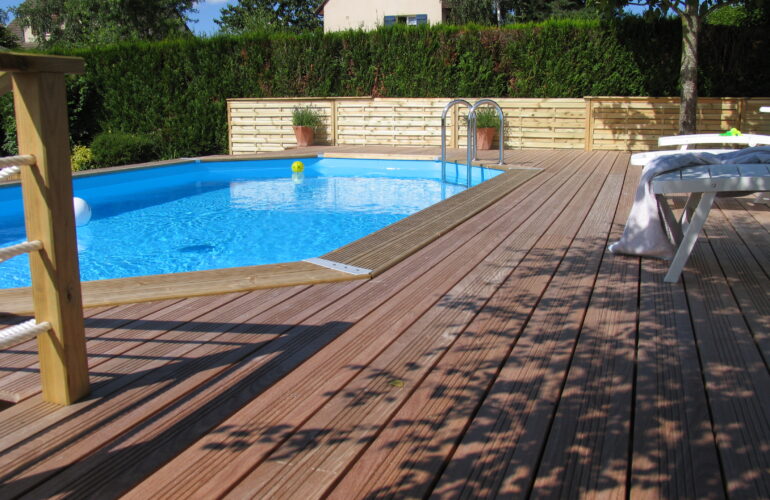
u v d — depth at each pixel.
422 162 10.50
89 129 13.52
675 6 9.61
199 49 12.91
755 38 10.98
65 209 1.94
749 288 3.31
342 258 3.92
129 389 2.14
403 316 2.91
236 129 13.09
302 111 12.72
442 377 2.26
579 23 11.41
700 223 3.34
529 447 1.79
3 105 12.23
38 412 1.98
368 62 12.75
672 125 10.90
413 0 26.14
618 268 3.72
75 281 2.00
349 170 10.85
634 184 7.18
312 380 2.23
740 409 2.01
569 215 5.41
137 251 5.66
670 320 2.84
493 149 11.72
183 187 9.34
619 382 2.21
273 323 2.81
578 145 11.52
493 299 3.15
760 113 10.48
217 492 1.58
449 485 1.61
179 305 3.07
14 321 2.85
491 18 29.45
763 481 1.62
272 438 1.84
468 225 5.03
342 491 1.59
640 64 11.33
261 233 6.31
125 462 1.71
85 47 13.22
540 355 2.45
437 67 12.27
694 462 1.71
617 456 1.74
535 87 11.90
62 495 1.56
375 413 1.99
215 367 2.33
